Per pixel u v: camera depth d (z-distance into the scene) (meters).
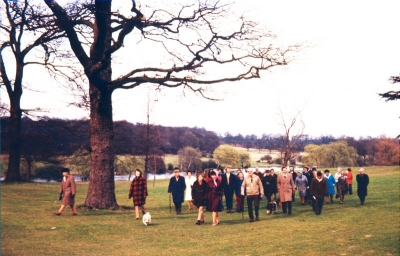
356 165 97.19
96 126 22.52
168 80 22.45
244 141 127.06
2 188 30.98
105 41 22.19
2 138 38.16
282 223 17.56
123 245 13.41
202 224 18.05
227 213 22.75
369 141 103.94
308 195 26.47
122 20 22.39
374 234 13.36
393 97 29.53
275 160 102.56
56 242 13.56
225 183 23.05
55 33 25.83
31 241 13.49
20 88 38.06
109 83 21.75
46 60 31.80
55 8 19.42
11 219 17.36
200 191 18.03
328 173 26.44
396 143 97.19
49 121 43.38
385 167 67.12
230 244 13.15
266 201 29.62
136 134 58.91
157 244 13.59
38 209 20.97
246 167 24.09
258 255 11.22
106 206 22.08
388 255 10.27
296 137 63.03
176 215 21.50
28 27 20.11
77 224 17.00
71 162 53.81
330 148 95.38
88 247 13.02
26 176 62.16
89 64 21.28
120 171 61.28
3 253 11.53
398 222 15.97
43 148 50.81
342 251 11.04
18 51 37.56
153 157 62.34
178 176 22.39
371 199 27.02
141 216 20.36
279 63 22.17
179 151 96.94
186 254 11.87
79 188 42.25
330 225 16.12
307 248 11.70
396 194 29.59
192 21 22.19
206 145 115.06
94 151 22.44
